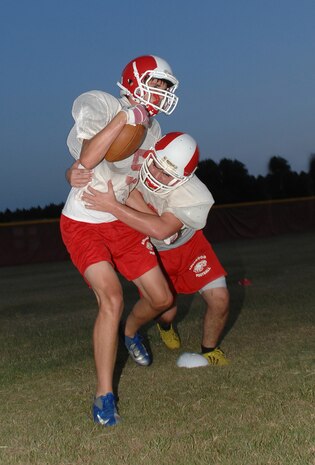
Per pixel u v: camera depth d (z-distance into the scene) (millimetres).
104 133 3670
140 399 3902
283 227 21891
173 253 4742
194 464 2848
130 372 4613
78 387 4297
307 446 2957
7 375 4754
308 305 7027
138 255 4113
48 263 17578
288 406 3561
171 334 5293
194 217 4195
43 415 3721
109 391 3604
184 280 4840
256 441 3055
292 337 5449
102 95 3820
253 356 4840
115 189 4055
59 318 7453
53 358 5273
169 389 4082
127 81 4070
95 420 3529
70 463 2973
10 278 13422
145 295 4195
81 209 4008
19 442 3285
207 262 4801
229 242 19828
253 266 11594
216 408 3627
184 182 4145
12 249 17812
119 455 3029
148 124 4129
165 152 4023
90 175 3896
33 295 9922
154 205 4297
